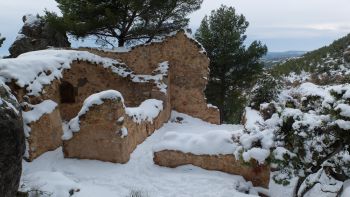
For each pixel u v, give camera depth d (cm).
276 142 785
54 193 760
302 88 1531
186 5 1950
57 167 976
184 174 970
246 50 2117
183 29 1650
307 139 742
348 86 766
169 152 1021
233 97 2231
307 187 842
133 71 1645
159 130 1468
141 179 936
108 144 1023
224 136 1020
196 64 1677
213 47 2120
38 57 1178
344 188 748
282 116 780
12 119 583
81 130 1022
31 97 1007
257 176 956
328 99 762
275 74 1877
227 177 960
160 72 1591
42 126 1026
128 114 1107
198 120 1722
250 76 2131
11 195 577
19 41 1859
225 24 2145
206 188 884
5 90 673
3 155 550
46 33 1891
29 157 961
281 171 816
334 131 720
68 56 1329
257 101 1684
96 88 1504
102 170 978
